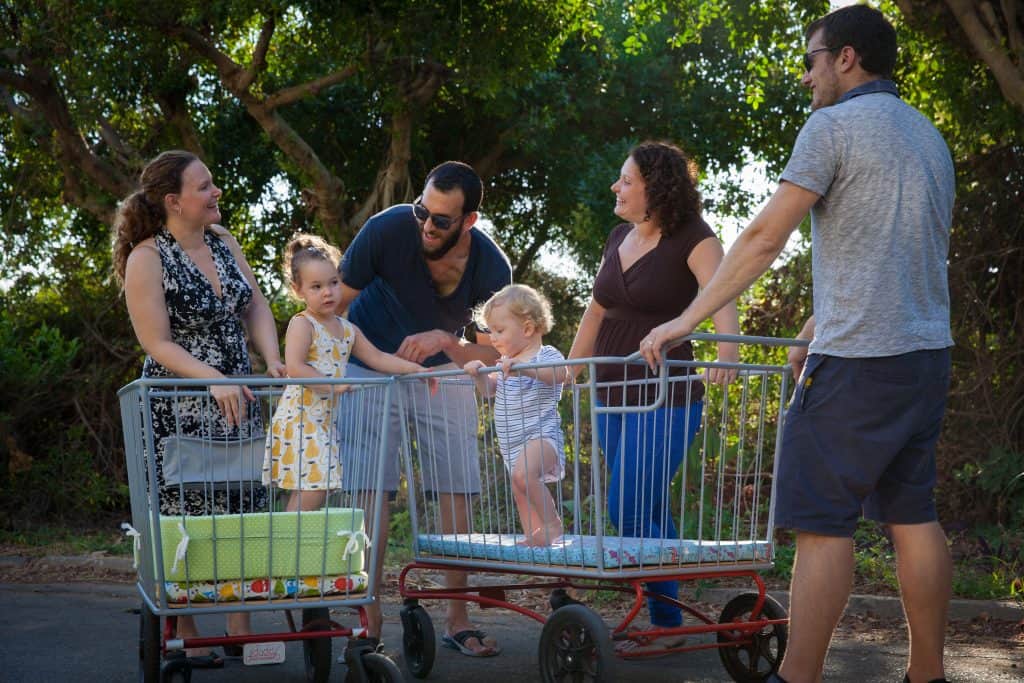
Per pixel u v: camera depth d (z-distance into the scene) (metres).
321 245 4.48
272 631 5.49
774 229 3.33
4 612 6.25
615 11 13.44
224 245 4.49
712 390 7.03
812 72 3.57
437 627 5.69
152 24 11.01
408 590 4.57
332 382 3.79
